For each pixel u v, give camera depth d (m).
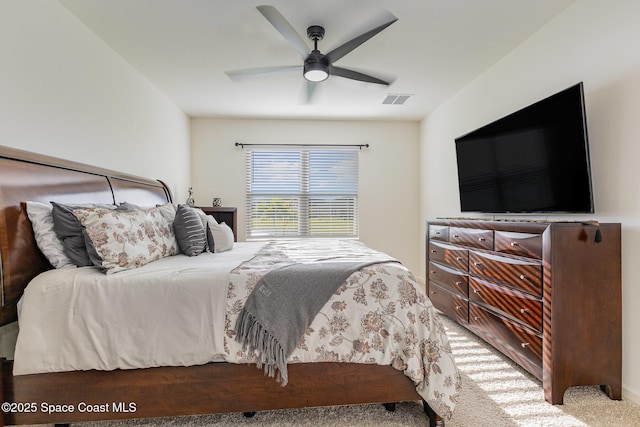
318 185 4.55
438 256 2.95
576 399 1.70
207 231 2.30
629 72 1.69
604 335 1.69
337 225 4.57
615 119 1.77
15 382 1.28
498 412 1.58
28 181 1.45
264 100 3.68
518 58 2.51
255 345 1.31
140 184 2.58
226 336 1.33
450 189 3.69
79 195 1.78
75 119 2.07
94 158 2.27
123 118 2.66
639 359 1.65
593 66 1.89
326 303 1.39
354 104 3.85
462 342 2.44
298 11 2.03
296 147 4.48
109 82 2.45
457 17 2.11
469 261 2.45
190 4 1.95
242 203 4.43
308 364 1.37
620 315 1.71
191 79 3.07
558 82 2.13
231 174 4.42
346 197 4.59
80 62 2.12
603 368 1.69
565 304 1.66
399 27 2.22
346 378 1.38
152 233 1.82
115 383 1.31
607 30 1.80
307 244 2.73
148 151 3.11
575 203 1.88
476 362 2.12
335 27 2.21
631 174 1.68
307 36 2.29
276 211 4.50
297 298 1.38
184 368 1.34
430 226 3.12
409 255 4.64
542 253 1.72
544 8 2.04
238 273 1.43
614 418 1.54
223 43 2.41
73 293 1.30
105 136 2.40
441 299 2.90
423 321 1.43
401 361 1.39
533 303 1.80
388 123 4.60
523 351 1.88
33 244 1.42
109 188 2.09
